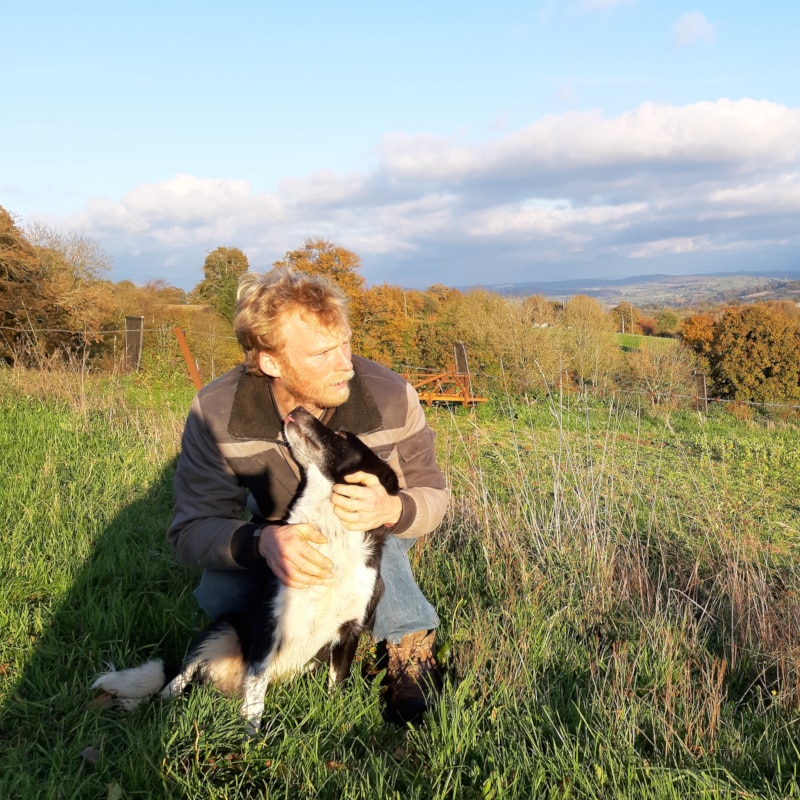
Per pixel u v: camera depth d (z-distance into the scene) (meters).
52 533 2.07
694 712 1.32
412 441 1.48
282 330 1.24
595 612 1.82
